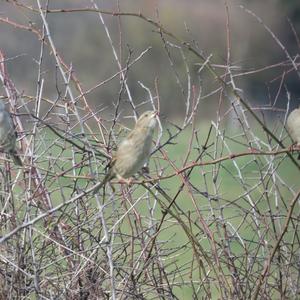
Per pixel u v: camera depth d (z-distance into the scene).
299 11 61.19
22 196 16.61
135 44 58.53
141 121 15.63
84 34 59.47
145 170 16.58
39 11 15.30
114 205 16.27
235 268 15.73
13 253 15.98
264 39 55.72
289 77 49.62
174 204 15.90
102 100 45.75
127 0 61.59
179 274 17.44
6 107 18.12
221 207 16.08
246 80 48.38
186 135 35.59
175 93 47.94
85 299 16.16
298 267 15.87
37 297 15.63
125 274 16.36
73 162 16.22
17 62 46.06
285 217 17.03
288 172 28.31
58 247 16.27
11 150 16.75
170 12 61.16
